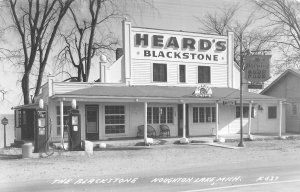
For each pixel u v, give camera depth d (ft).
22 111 109.70
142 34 97.25
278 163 51.80
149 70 97.60
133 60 96.17
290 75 117.80
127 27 95.91
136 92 85.87
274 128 109.91
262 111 108.37
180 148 76.23
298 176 39.65
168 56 99.55
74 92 81.15
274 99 96.68
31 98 135.85
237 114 104.37
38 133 65.98
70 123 69.62
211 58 104.63
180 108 97.45
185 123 91.20
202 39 103.71
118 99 81.10
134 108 92.63
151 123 94.17
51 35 122.01
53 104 83.56
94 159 60.13
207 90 89.56
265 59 100.17
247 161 55.36
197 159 58.95
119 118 90.79
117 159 59.98
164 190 33.06
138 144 82.17
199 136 96.53
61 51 139.33
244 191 31.65
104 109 88.99
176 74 100.27
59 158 61.46
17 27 122.52
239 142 84.38
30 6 121.60
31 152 63.41
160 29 99.09
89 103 87.56
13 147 91.45
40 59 128.47
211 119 100.78
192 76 102.01
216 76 105.19
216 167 49.19
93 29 131.54
